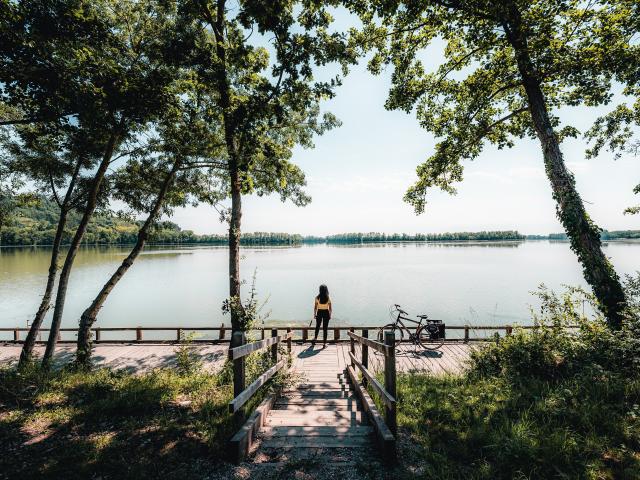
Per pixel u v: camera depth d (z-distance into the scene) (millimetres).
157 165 10594
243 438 3182
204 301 28750
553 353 5703
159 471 2965
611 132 10492
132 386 5438
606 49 7445
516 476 2850
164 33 8539
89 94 5629
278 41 6707
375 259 78938
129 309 25719
